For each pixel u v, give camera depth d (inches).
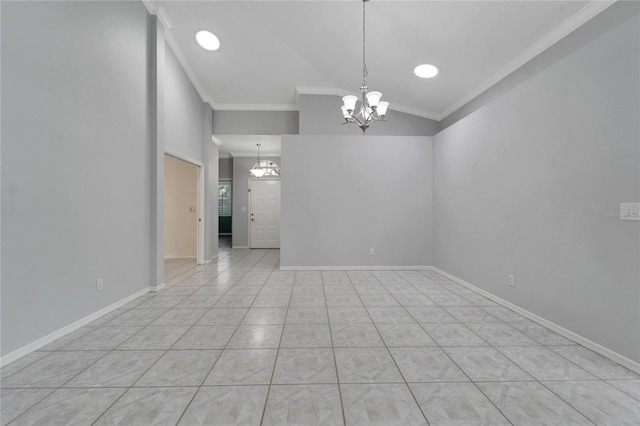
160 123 144.8
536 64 121.0
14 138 76.1
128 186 124.3
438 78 163.2
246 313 113.0
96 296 106.2
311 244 194.9
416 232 196.5
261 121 233.1
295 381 67.7
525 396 62.3
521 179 111.3
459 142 159.0
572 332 89.3
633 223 72.1
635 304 71.7
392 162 195.6
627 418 55.4
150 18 140.3
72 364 74.7
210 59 177.9
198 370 72.2
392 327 99.5
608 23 92.7
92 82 103.2
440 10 116.1
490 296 130.9
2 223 73.7
